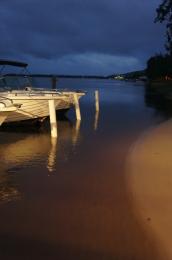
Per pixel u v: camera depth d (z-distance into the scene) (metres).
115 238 7.29
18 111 19.42
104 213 8.44
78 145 15.95
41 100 19.72
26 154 14.21
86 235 7.41
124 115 28.62
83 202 9.09
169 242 7.12
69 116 27.70
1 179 10.95
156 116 27.98
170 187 9.99
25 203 9.05
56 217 8.24
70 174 11.44
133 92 67.31
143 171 11.42
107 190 9.91
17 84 22.47
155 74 109.31
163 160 12.63
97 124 23.23
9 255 6.71
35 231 7.59
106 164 12.47
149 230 7.59
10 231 7.58
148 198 9.24
